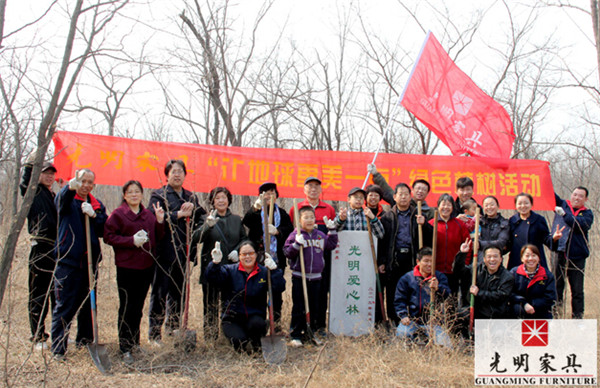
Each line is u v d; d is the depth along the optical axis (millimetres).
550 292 5098
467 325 5168
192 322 5719
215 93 9461
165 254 5125
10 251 3430
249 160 6969
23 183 4918
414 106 6613
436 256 5480
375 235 5539
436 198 7000
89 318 4918
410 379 4195
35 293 4922
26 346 4770
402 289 5246
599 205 7805
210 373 4305
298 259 5258
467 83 6855
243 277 4926
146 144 6812
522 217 5797
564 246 5902
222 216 5348
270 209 5363
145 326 5664
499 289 5023
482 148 6742
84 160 6660
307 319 5070
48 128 3582
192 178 6855
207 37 9102
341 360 4586
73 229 4668
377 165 7043
